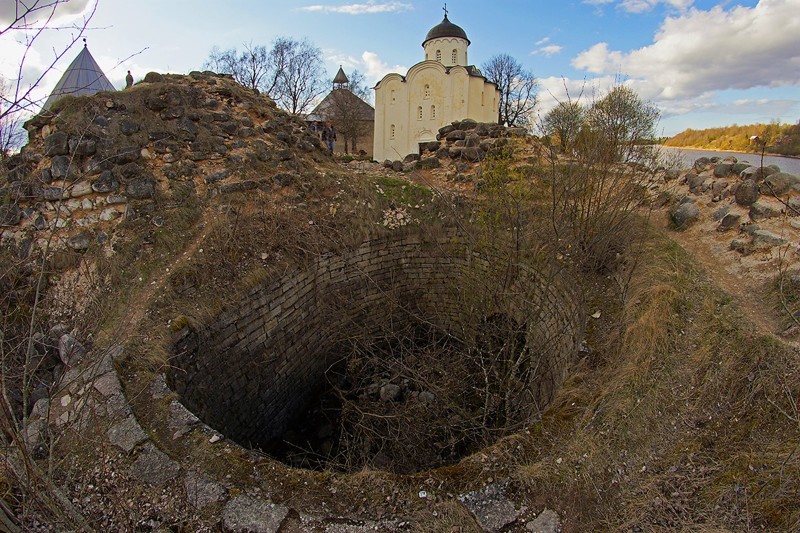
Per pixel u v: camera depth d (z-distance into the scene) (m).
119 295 5.84
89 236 6.50
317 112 34.91
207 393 5.64
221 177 7.83
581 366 4.62
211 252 6.59
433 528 3.02
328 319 8.04
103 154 6.89
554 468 3.37
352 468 5.68
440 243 8.65
